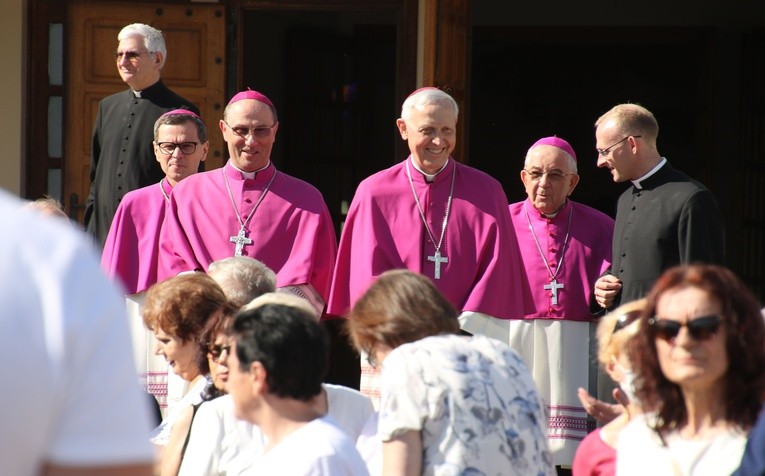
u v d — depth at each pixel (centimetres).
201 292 1617
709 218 2255
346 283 2380
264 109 2533
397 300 1312
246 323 1199
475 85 5753
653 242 2272
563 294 2652
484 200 2375
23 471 598
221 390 1567
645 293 2273
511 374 1254
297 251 2489
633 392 1154
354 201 2392
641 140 2320
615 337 1240
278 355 1177
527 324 2656
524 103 5769
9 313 592
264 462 1172
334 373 4306
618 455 1095
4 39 3750
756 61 4925
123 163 3044
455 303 2319
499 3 5219
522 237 2717
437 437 1211
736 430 1043
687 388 1061
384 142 4925
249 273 1783
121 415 615
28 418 593
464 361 1240
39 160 3772
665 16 5128
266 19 4588
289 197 2544
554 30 5209
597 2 5169
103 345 611
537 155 2664
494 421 1214
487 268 2323
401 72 3756
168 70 3803
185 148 2684
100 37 3769
